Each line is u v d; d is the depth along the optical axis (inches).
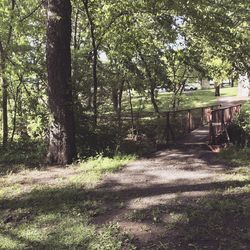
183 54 692.1
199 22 615.5
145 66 799.1
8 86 705.0
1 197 381.7
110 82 667.4
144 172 451.2
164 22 611.8
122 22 669.3
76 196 374.9
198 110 970.7
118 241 274.4
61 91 501.7
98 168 470.3
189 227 294.8
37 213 336.5
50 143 506.6
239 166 468.1
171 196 364.8
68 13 505.0
